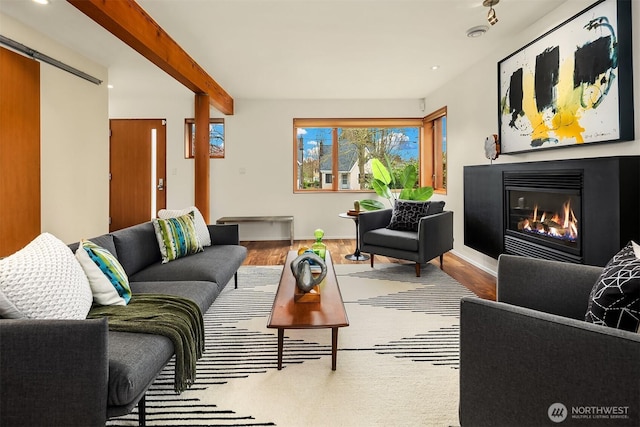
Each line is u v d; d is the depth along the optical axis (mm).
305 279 2023
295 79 4945
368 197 6355
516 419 1084
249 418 1543
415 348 2195
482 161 4156
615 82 2279
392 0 2781
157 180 6105
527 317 1061
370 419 1534
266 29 3305
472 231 4070
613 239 2178
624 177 2135
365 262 4531
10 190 3207
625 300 1106
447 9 2926
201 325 1886
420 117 6191
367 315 2727
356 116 6203
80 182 4062
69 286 1464
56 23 3277
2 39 3045
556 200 2852
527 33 3271
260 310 2857
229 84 5211
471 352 1180
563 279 1540
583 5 2617
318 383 1812
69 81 3865
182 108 6055
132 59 4180
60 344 1139
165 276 2467
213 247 3338
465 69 4508
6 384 1139
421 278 3762
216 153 6238
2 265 1326
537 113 3053
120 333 1490
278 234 6281
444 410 1598
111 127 6055
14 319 1229
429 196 5070
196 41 3588
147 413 1576
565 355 988
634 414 887
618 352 906
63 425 1148
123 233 2525
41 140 3527
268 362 2025
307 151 6398
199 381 1832
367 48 3779
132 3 2775
